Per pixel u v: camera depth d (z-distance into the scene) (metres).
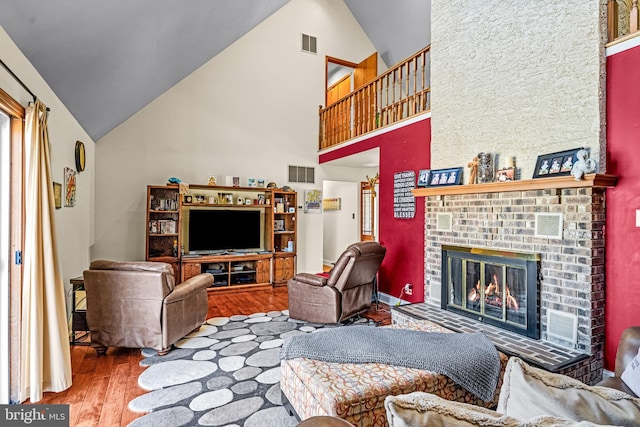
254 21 4.72
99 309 3.11
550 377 0.97
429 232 4.11
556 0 2.88
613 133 2.59
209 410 2.25
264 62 6.38
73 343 3.40
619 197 2.57
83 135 4.36
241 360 3.01
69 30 2.34
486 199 3.41
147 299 3.07
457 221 3.73
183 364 2.93
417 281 4.48
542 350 2.70
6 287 2.33
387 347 2.19
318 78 6.89
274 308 4.69
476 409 0.83
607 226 2.65
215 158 5.97
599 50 2.60
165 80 4.66
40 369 2.36
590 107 2.65
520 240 3.09
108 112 4.34
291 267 6.09
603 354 2.66
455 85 3.82
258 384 2.59
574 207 2.69
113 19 2.49
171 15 2.95
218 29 3.98
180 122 5.72
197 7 3.10
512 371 1.01
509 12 3.25
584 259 2.62
